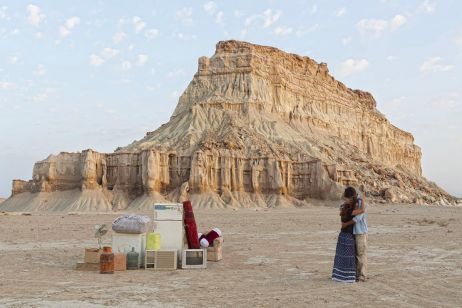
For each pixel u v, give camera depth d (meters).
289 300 12.82
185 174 104.25
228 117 122.56
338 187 105.31
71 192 101.88
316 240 31.83
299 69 152.00
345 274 15.70
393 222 49.53
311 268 19.16
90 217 65.50
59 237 33.53
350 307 12.01
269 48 143.25
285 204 101.06
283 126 128.62
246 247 27.50
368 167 132.75
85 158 101.25
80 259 21.83
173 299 12.97
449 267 18.77
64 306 12.04
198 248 21.20
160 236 19.88
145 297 13.25
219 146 108.38
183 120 125.00
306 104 147.38
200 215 68.25
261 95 132.50
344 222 16.00
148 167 99.50
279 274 17.58
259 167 105.69
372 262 20.31
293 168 109.44
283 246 28.02
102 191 100.44
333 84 164.62
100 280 16.23
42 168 103.38
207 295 13.53
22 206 100.88
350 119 162.62
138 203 96.75
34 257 22.38
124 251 19.41
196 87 138.12
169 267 19.02
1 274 17.36
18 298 13.05
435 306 12.16
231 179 104.38
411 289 14.37
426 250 24.45
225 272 18.19
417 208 89.31
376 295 13.51
